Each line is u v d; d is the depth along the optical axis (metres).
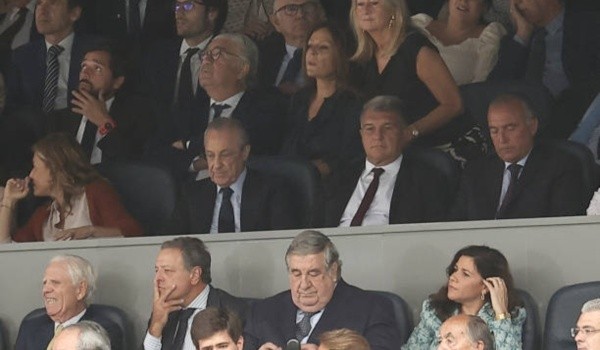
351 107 38.00
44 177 36.72
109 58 40.16
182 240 32.03
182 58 39.84
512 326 30.27
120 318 32.88
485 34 38.22
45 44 41.06
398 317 31.53
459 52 38.16
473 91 37.81
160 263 31.84
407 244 33.06
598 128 36.78
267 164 36.91
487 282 30.50
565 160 35.75
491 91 37.78
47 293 32.47
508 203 35.66
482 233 32.81
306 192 36.62
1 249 34.50
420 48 38.16
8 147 40.31
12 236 37.12
